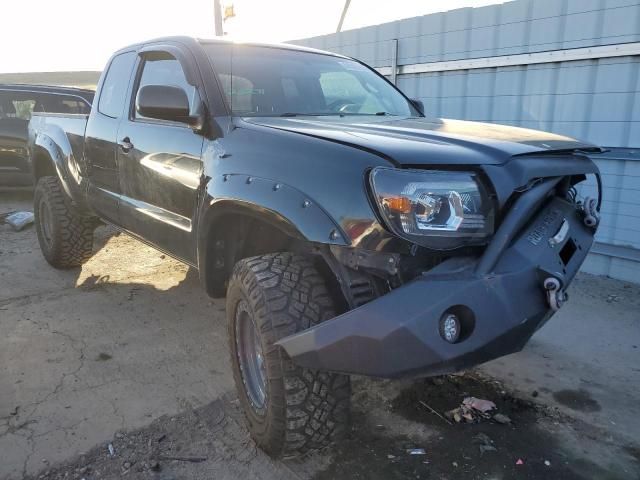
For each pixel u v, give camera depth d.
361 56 7.64
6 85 8.72
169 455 2.70
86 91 8.45
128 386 3.32
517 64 5.86
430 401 3.20
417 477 2.56
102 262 5.79
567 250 2.54
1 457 2.64
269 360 2.36
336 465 2.64
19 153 8.57
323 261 2.52
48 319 4.27
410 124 2.93
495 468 2.63
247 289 2.47
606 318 4.47
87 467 2.60
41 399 3.14
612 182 5.32
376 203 2.09
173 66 3.62
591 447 2.81
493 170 2.18
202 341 3.97
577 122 5.52
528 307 2.15
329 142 2.37
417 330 1.97
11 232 7.10
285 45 3.97
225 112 3.05
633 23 4.93
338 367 2.11
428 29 6.69
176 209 3.33
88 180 4.58
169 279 5.30
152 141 3.54
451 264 2.13
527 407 3.17
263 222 2.69
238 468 2.61
